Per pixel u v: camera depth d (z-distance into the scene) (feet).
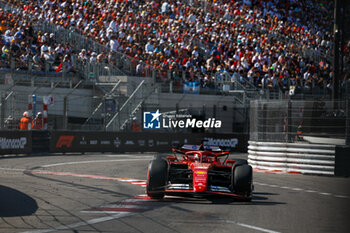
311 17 519.19
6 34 268.41
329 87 353.92
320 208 97.66
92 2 360.07
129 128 261.44
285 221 81.61
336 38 210.59
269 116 188.14
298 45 438.81
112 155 232.12
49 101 231.09
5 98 221.05
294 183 144.25
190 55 323.37
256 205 98.78
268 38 412.77
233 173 101.86
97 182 131.23
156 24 358.02
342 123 182.29
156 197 104.01
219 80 309.42
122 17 342.03
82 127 247.50
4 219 78.33
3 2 323.37
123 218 81.00
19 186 116.67
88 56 287.07
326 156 170.71
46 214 83.35
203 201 101.86
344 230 75.15
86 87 265.95
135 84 271.08
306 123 187.62
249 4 461.78
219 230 72.59
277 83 329.11
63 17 337.52
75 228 72.49
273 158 180.96
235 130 298.76
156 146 257.34
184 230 72.23
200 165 103.76
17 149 212.02
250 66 345.10
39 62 252.83
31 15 325.83
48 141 227.40
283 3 498.28
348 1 287.69
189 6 407.44
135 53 309.83
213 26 386.11
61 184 123.95
